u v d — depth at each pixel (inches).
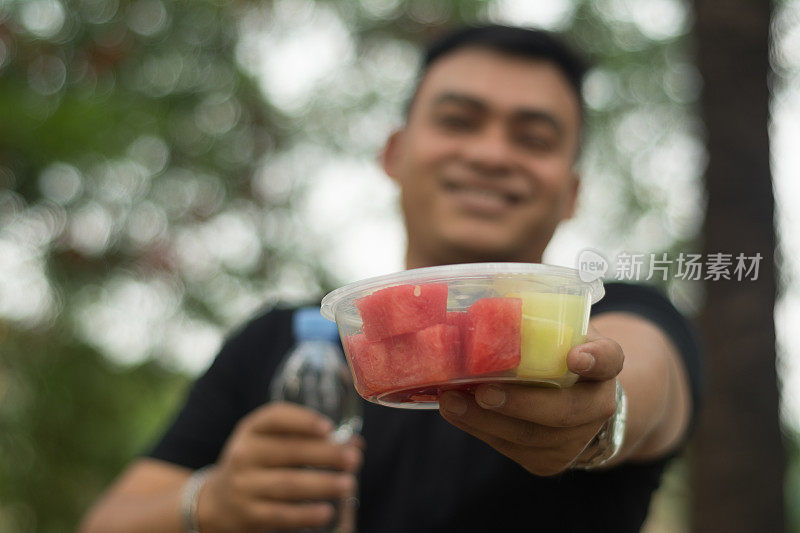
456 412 53.2
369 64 345.7
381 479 93.0
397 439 94.0
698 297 202.1
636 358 73.4
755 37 203.5
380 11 332.8
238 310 303.9
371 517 92.3
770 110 203.9
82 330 263.7
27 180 230.1
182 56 302.0
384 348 52.7
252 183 318.3
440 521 88.4
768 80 204.1
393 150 118.1
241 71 312.0
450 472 90.0
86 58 263.9
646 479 83.5
